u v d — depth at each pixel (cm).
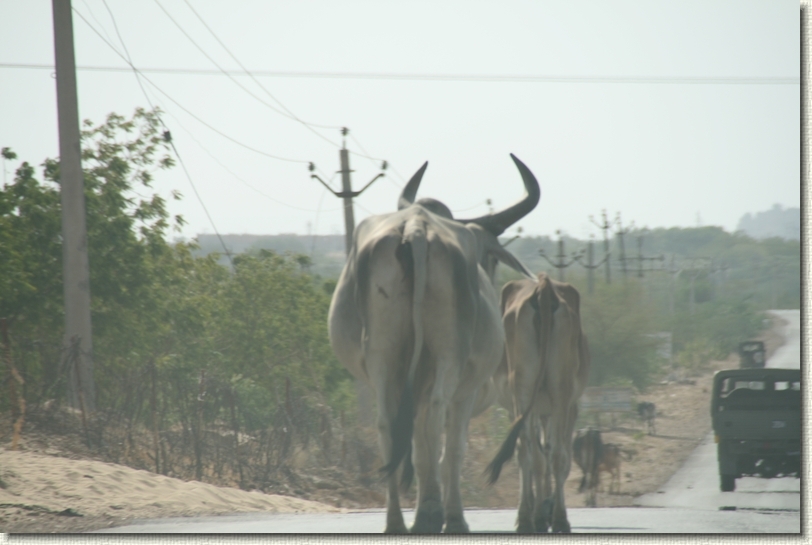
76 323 7244
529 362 3628
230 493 5381
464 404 3203
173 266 10238
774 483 9162
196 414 6731
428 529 2877
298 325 11862
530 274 3747
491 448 9812
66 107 7331
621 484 10275
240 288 11988
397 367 2858
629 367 19138
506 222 3894
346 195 10000
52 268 8819
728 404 8400
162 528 3469
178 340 9738
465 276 2923
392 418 2831
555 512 3469
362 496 7269
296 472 7369
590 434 8850
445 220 3161
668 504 8044
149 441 6631
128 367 8688
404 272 2847
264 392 10206
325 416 8275
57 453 5694
